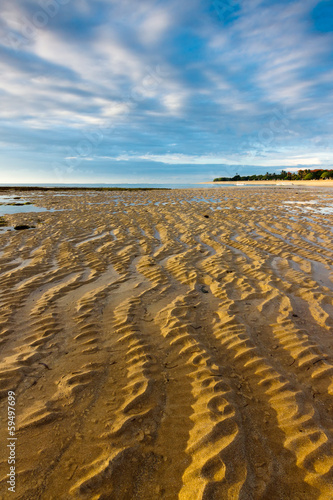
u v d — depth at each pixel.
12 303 4.91
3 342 3.79
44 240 9.75
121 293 5.36
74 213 16.70
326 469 2.08
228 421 2.49
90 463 2.16
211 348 3.60
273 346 3.64
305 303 4.87
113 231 11.31
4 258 7.68
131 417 2.57
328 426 2.47
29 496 1.95
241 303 4.86
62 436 2.40
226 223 12.67
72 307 4.77
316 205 19.28
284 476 2.05
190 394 2.85
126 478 2.06
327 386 2.95
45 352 3.55
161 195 32.16
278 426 2.46
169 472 2.10
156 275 6.26
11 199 29.34
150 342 3.74
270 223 12.49
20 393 2.88
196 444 2.30
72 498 1.94
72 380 3.05
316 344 3.63
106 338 3.86
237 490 1.95
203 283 5.82
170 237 10.15
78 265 7.04
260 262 7.07
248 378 3.07
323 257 7.56
